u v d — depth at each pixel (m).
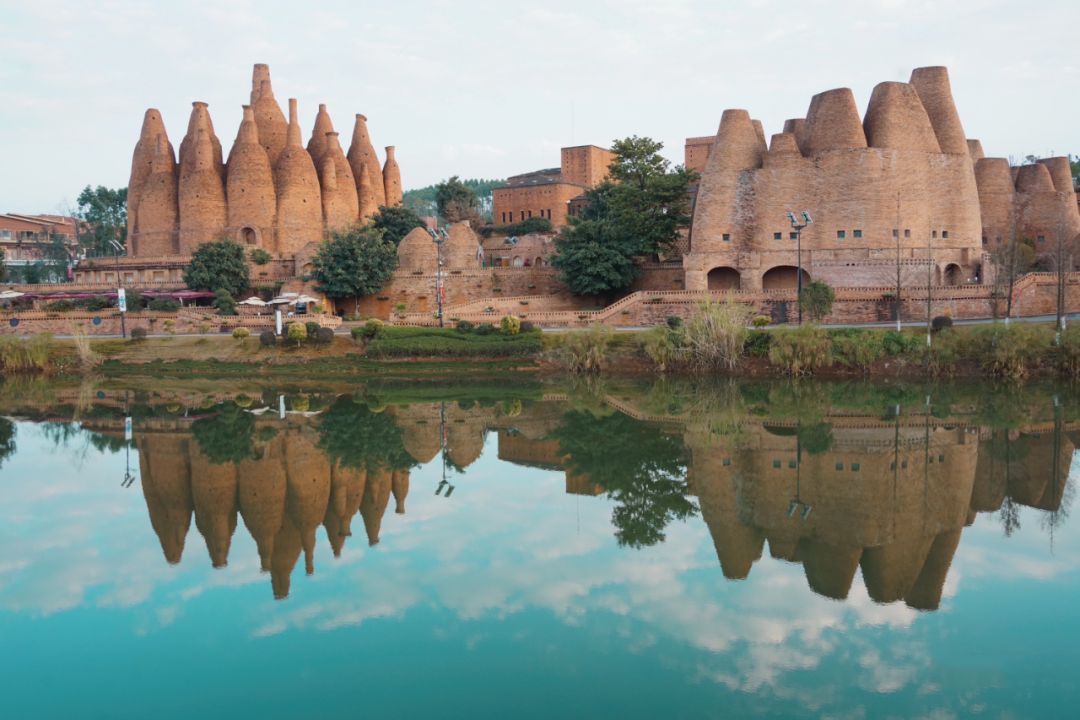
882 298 55.22
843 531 20.47
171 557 19.47
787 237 63.75
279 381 52.00
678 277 69.31
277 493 25.27
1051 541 19.47
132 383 52.25
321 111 89.00
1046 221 70.38
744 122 66.25
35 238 128.75
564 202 106.25
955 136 65.00
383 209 83.25
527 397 44.44
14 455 31.19
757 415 36.78
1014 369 43.12
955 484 24.56
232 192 80.69
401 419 38.06
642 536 20.52
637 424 35.62
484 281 72.44
